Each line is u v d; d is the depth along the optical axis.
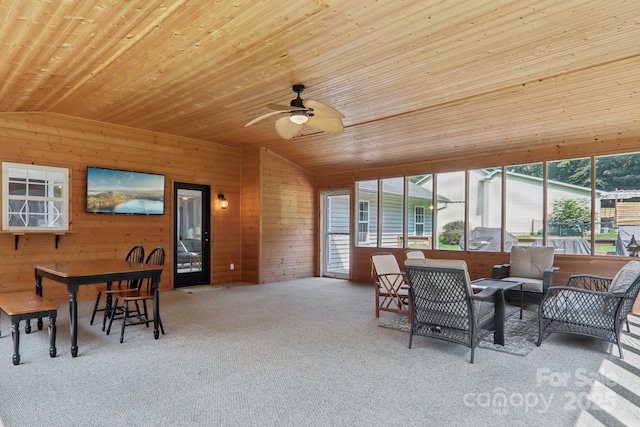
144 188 6.41
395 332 4.14
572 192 5.90
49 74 3.96
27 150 5.31
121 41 3.29
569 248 5.91
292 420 2.29
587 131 5.46
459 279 3.31
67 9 2.72
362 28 3.15
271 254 7.87
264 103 5.05
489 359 3.32
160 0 2.68
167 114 5.56
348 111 5.29
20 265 5.26
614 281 3.77
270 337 3.93
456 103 4.93
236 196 7.90
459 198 7.02
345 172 8.51
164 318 4.71
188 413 2.36
